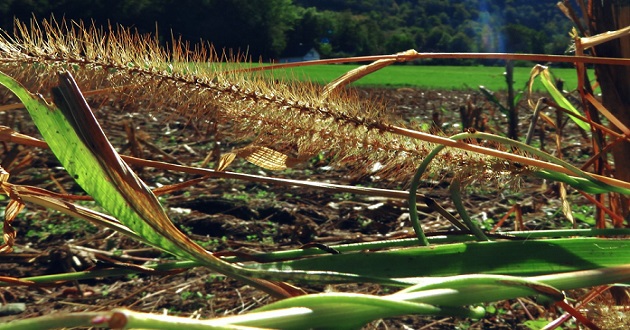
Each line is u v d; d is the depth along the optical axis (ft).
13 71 4.71
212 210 17.10
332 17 213.05
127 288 11.69
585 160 22.08
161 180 20.31
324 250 5.52
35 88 4.82
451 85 79.71
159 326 3.14
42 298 11.16
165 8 102.68
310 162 21.97
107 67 4.94
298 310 3.83
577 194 17.44
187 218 15.88
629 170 7.99
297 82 5.43
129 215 4.74
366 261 5.27
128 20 87.25
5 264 12.87
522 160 5.64
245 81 5.22
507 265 5.36
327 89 5.82
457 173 5.91
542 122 27.22
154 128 29.94
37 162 21.77
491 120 32.40
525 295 4.44
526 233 5.97
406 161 5.72
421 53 6.65
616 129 8.16
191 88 5.07
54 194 6.17
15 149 13.48
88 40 4.96
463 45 261.24
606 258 5.40
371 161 5.68
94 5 80.89
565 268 5.38
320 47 207.92
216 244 14.14
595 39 7.46
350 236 14.40
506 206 16.52
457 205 5.94
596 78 8.37
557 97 9.51
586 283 4.70
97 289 11.68
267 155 6.79
